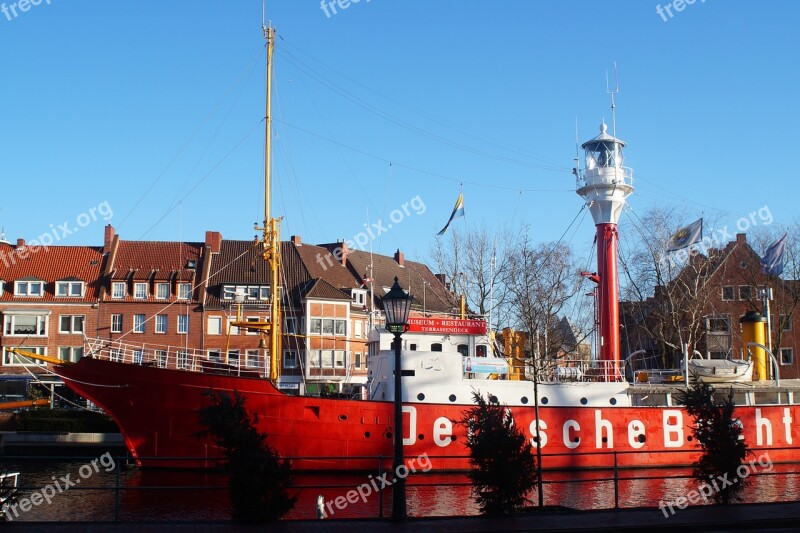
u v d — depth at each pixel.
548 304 52.47
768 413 37.03
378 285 75.62
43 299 63.97
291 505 18.22
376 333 36.66
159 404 32.19
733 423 22.42
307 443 32.12
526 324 53.84
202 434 18.14
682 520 18.94
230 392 31.72
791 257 58.19
